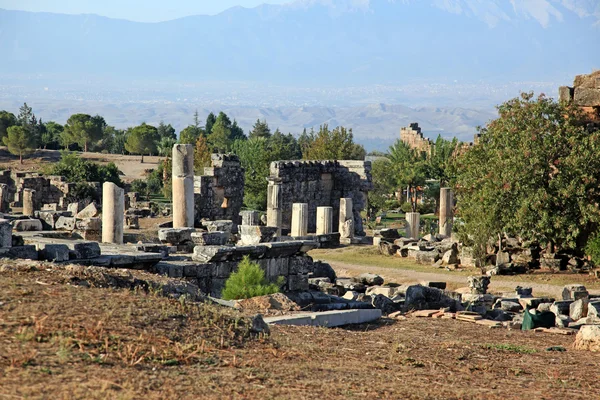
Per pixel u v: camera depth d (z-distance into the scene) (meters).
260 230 33.06
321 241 52.97
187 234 29.31
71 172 90.75
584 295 28.75
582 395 13.25
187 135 154.75
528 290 31.80
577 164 40.97
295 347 14.76
